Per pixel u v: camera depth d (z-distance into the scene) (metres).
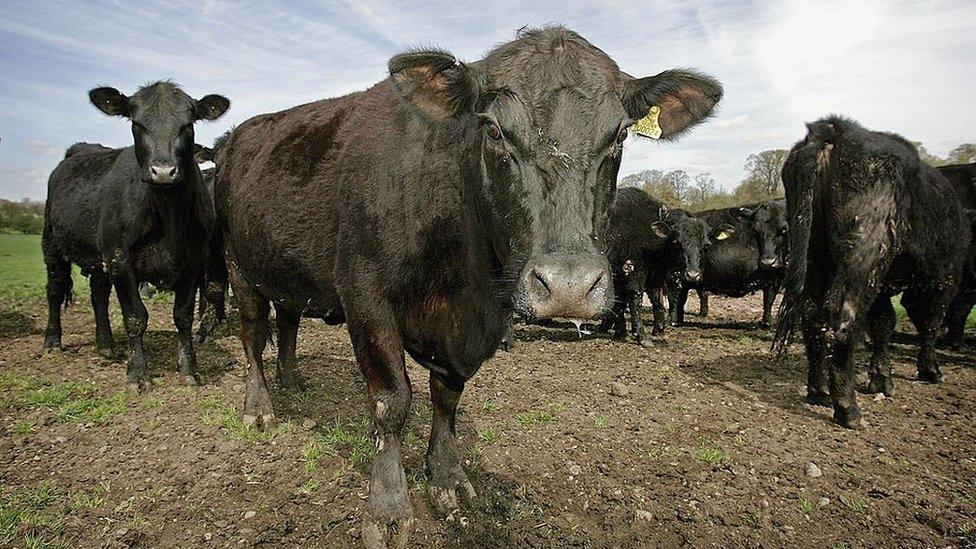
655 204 10.64
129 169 6.46
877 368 6.80
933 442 5.33
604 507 4.06
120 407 5.73
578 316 2.57
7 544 3.50
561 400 6.34
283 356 6.39
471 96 3.11
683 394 6.69
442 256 3.51
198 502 4.01
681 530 3.82
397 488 3.56
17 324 10.38
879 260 5.38
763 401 6.47
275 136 4.89
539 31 3.26
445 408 4.16
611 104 2.98
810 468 4.67
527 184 2.84
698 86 3.54
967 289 8.90
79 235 7.32
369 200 3.61
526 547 3.57
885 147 5.33
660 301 10.61
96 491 4.14
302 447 4.88
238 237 5.04
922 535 3.82
